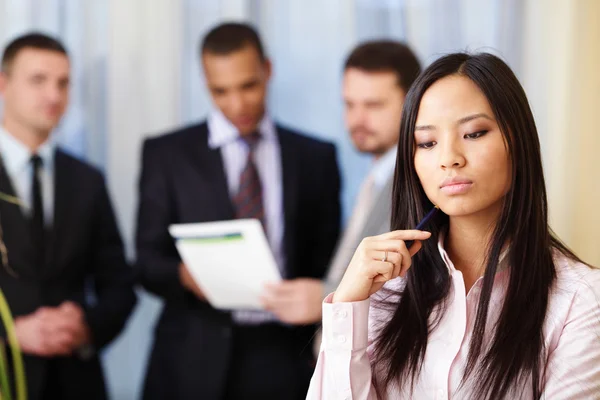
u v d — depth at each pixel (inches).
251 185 127.7
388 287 61.9
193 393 121.8
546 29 149.3
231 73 125.6
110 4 150.6
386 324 59.7
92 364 126.0
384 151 117.6
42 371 121.1
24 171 125.5
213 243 113.5
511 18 151.0
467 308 56.7
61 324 121.1
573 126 146.7
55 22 149.9
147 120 152.3
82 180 130.0
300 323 115.4
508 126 53.7
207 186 126.3
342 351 57.1
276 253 127.6
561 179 147.5
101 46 151.6
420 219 58.6
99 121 152.0
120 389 152.7
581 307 53.6
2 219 122.3
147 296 152.3
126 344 152.6
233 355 122.9
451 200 54.2
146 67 152.0
